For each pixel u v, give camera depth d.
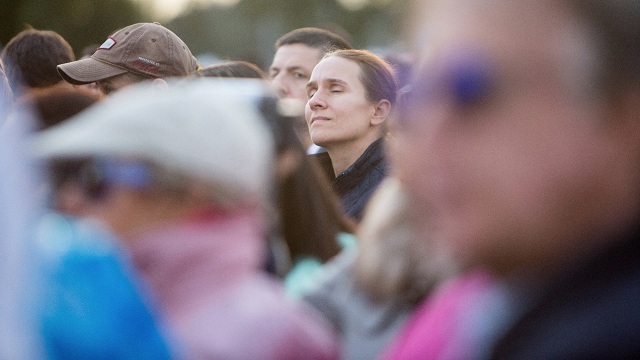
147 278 4.77
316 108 11.53
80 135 4.91
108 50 12.66
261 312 4.87
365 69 11.45
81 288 4.27
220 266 4.84
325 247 6.91
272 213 6.28
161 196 4.82
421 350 4.09
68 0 67.50
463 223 2.17
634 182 2.09
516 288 2.29
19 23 65.19
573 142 2.06
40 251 4.03
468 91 2.12
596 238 2.12
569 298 2.14
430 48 2.24
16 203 3.61
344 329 5.85
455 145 2.16
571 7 2.07
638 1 2.04
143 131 4.82
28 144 3.90
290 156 6.51
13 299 3.55
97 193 4.85
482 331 2.72
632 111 2.06
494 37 2.11
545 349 2.12
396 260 5.60
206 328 4.71
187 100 4.94
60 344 4.11
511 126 2.09
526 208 2.09
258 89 6.14
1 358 3.46
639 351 1.98
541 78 2.07
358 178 11.01
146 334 4.36
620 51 2.04
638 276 2.06
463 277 3.84
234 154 4.89
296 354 4.90
